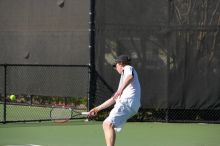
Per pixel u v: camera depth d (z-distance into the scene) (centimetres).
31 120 1991
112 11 2039
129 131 1864
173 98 2025
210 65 2011
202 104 2019
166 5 2019
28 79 2262
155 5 2023
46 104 2395
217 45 2006
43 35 2200
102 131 1844
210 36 2009
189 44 2017
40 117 2131
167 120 2064
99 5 2044
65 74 2153
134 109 1381
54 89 2189
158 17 2025
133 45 2034
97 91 2052
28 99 2447
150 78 2036
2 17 2319
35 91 2244
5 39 2317
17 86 2297
